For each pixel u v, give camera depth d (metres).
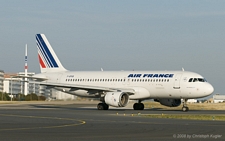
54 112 64.44
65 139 29.48
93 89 75.25
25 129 36.44
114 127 38.25
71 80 83.00
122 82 76.44
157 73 73.69
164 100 77.44
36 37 89.31
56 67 87.19
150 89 73.38
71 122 44.03
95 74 80.88
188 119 49.22
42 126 39.28
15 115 56.03
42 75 86.25
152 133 33.31
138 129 36.50
